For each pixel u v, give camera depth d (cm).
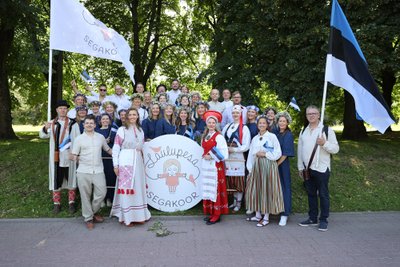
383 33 984
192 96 789
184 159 653
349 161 913
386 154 988
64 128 637
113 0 1755
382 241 504
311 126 582
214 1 1634
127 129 587
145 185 603
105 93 833
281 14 1111
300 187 759
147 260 435
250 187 596
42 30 1049
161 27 1858
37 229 558
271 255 450
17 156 892
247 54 1249
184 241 503
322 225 554
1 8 998
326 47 1008
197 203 660
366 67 553
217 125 594
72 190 636
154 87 2291
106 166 665
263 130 592
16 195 702
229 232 544
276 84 1149
